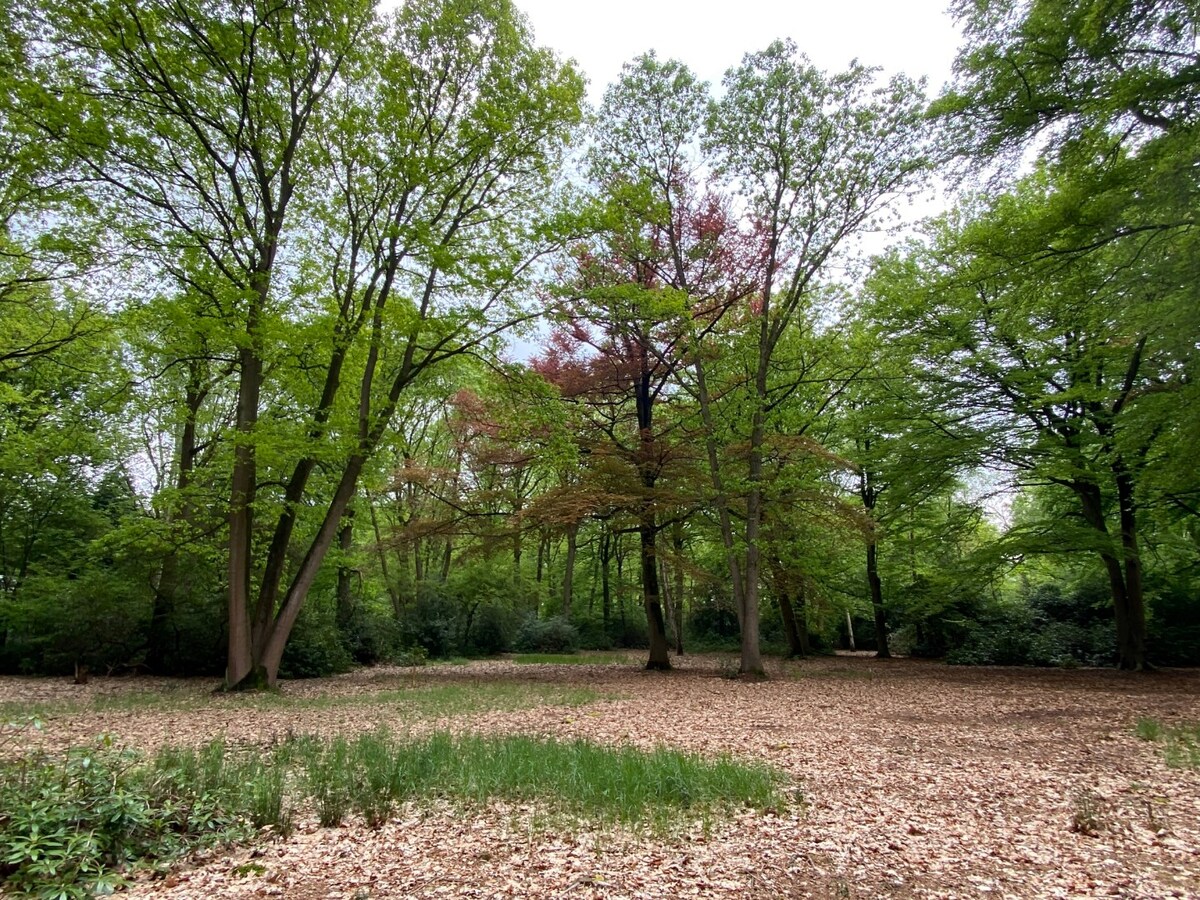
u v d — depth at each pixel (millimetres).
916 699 13555
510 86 16812
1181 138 10352
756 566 18719
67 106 12102
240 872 4652
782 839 5250
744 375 20422
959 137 12742
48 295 14992
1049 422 18797
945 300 16141
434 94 17031
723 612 34688
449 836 5344
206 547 17438
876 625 27516
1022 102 11812
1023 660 22734
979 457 19031
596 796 6133
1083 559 20750
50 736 9227
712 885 4418
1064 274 12875
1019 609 24828
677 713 11820
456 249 17062
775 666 22422
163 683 17156
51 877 4258
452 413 27672
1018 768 7551
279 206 15539
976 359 17891
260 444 13586
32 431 17797
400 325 16297
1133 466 16859
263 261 15203
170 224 14336
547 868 4699
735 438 20031
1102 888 4395
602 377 20750
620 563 36812
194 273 14203
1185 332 10961
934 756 8211
